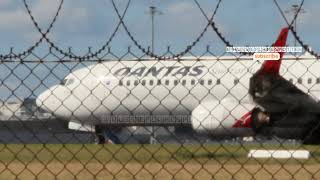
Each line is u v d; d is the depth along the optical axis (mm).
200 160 42781
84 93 112062
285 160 48344
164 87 102062
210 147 59469
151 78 107625
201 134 90688
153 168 37469
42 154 47938
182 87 105250
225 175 34906
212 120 89375
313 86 96812
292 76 97688
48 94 114188
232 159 46750
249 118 88062
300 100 88750
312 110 89062
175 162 41938
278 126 89312
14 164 41250
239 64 99062
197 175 34781
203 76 104062
